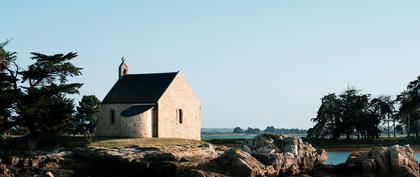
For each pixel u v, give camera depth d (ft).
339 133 422.00
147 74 297.33
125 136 273.33
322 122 441.27
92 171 210.38
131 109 278.26
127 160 209.56
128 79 298.15
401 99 434.30
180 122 290.15
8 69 270.87
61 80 276.00
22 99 264.52
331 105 438.40
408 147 199.11
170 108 283.38
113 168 212.23
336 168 199.31
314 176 193.26
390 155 191.21
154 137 273.95
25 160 213.46
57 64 271.69
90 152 224.74
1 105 261.85
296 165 197.47
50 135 265.34
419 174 186.80
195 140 273.95
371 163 190.19
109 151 223.51
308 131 447.42
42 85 274.57
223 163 186.91
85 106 302.25
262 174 181.98
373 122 418.51
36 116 265.95
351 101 428.56
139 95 283.59
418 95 418.51
